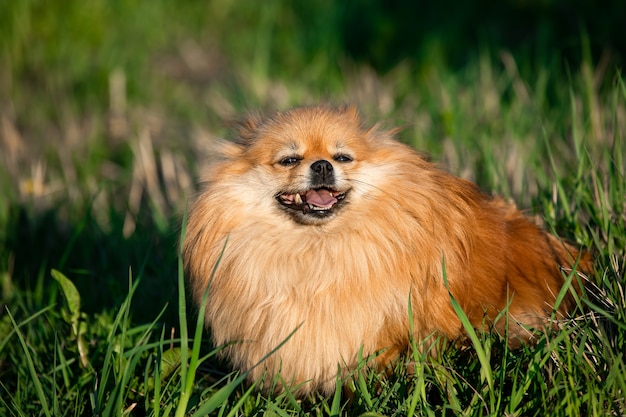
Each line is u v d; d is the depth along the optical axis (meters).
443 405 5.08
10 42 14.25
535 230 6.37
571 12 12.50
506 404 5.15
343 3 14.94
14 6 14.34
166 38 15.94
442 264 5.39
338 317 5.52
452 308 5.62
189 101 13.07
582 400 4.87
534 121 9.31
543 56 10.72
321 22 14.56
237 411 5.27
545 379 5.31
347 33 14.16
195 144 11.02
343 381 5.54
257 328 5.63
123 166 10.96
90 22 14.73
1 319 7.41
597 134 8.10
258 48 13.58
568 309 6.06
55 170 10.72
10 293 7.73
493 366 5.54
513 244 6.11
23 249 8.57
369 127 6.22
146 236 8.12
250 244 5.68
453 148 8.88
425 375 5.21
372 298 5.52
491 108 10.03
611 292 5.56
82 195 9.62
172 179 9.73
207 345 6.46
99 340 6.52
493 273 5.84
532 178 8.10
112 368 5.66
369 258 5.53
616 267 5.77
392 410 5.23
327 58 13.50
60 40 14.49
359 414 5.21
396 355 5.59
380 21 13.85
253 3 16.56
